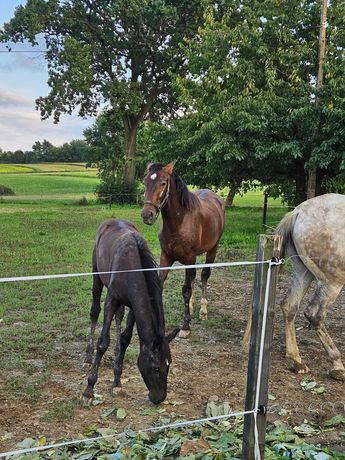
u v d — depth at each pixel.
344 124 11.65
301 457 3.15
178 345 5.54
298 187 14.67
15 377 4.53
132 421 3.81
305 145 12.63
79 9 28.56
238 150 12.81
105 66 30.47
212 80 13.90
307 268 4.93
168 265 6.20
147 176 5.64
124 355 4.64
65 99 28.92
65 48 26.95
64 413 3.86
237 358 5.18
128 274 3.83
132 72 31.52
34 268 9.48
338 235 4.67
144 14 27.25
